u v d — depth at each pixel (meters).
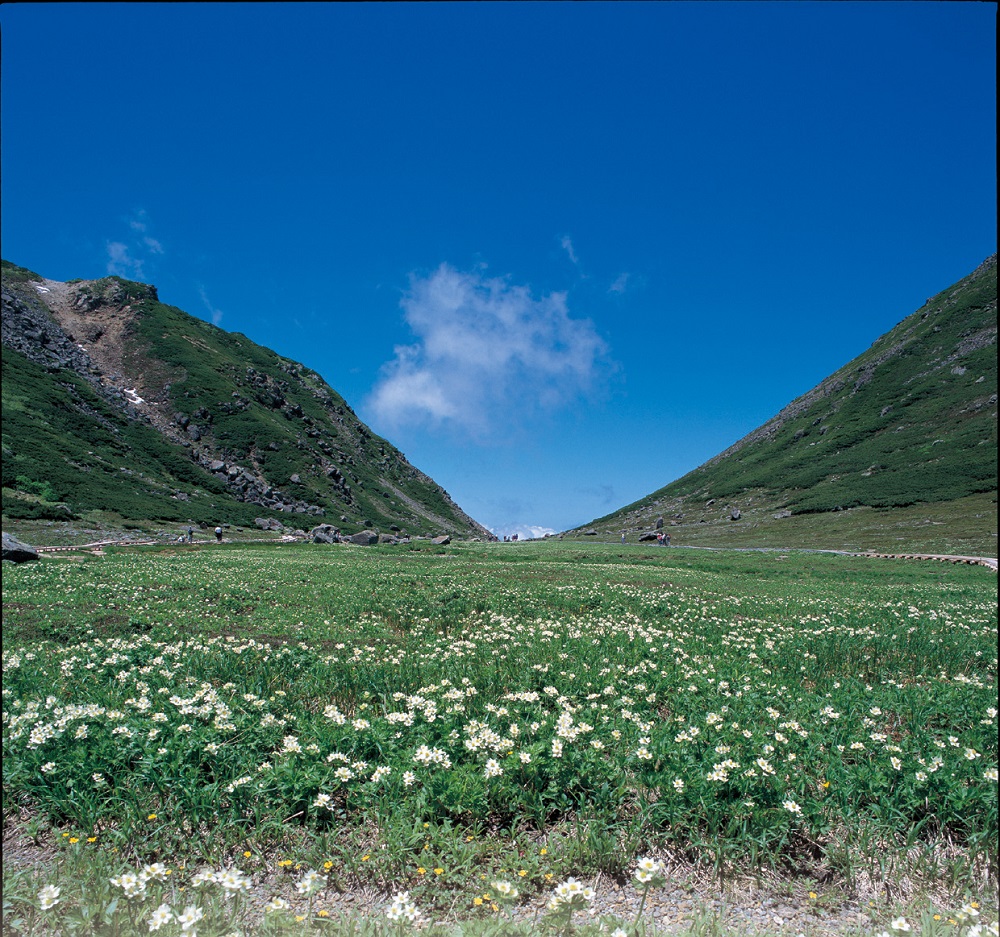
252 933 4.50
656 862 5.12
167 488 84.31
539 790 6.08
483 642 12.95
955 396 118.50
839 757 6.44
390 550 57.28
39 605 17.17
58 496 63.31
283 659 10.95
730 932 4.57
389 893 4.97
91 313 136.50
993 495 76.25
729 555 56.94
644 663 10.80
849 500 90.75
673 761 6.29
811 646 13.20
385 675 9.64
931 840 5.65
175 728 6.77
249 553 45.97
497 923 4.54
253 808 5.79
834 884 5.16
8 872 4.93
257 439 120.81
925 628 15.32
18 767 5.93
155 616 16.11
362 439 170.38
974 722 7.86
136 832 5.54
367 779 6.16
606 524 150.88
